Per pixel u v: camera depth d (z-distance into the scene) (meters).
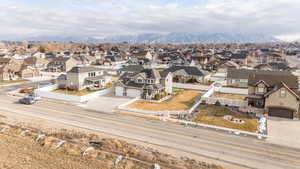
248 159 21.06
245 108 36.72
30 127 27.72
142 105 39.62
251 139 25.84
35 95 44.75
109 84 59.88
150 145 23.80
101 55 138.62
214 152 22.41
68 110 36.38
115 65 102.88
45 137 24.30
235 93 49.16
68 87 52.88
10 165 18.47
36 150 21.53
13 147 21.97
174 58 115.62
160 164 19.61
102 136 25.84
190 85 55.22
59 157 20.33
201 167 19.20
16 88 53.72
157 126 29.66
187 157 21.16
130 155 21.19
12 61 74.75
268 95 34.22
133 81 48.16
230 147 23.59
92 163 19.53
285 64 83.75
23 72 68.56
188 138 25.78
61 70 85.50
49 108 37.28
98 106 39.16
